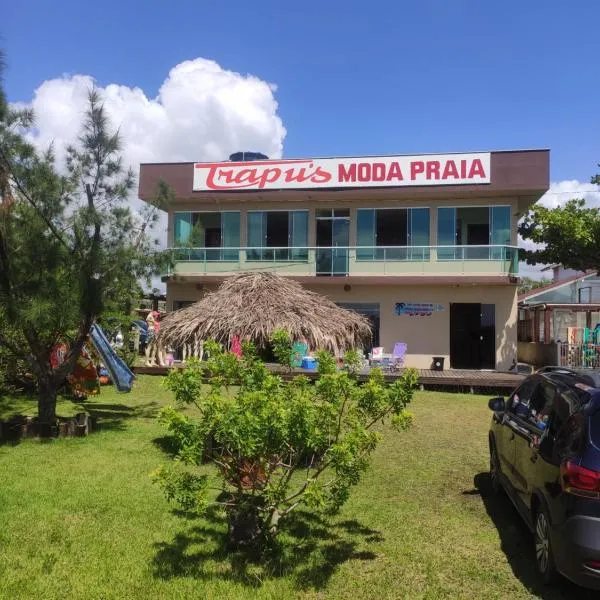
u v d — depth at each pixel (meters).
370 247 21.12
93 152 9.70
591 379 4.73
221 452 4.64
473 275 20.33
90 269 9.34
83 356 12.55
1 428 9.16
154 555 4.78
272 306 10.00
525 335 26.02
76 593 4.12
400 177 20.73
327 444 4.53
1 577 4.35
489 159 20.20
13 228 8.98
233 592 4.15
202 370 5.12
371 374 5.18
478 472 7.53
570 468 4.02
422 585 4.33
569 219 19.36
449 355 20.61
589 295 27.47
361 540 5.18
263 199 21.97
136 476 7.12
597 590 4.03
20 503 6.04
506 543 5.16
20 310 8.55
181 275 22.00
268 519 4.79
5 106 8.88
